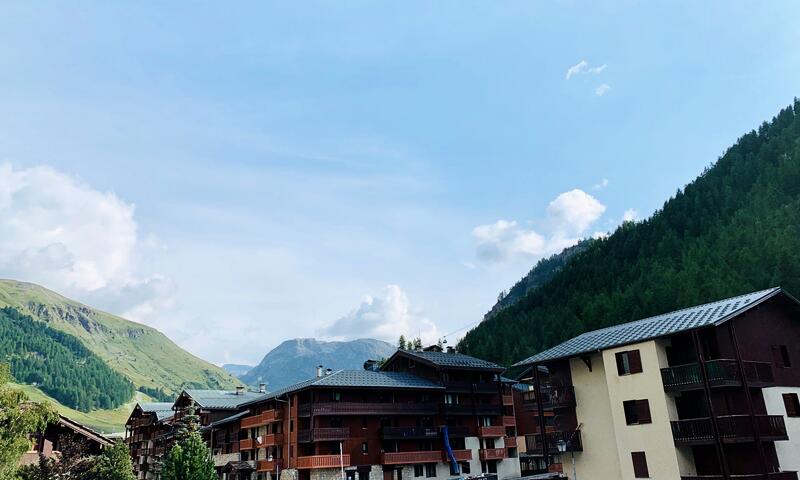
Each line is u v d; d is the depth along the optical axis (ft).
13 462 96.22
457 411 241.96
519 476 253.85
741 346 133.80
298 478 212.84
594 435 151.43
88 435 176.14
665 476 130.21
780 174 487.61
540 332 478.18
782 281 324.39
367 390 228.02
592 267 560.20
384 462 214.07
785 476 122.93
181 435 231.30
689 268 389.39
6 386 101.50
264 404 255.29
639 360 139.85
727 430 121.90
